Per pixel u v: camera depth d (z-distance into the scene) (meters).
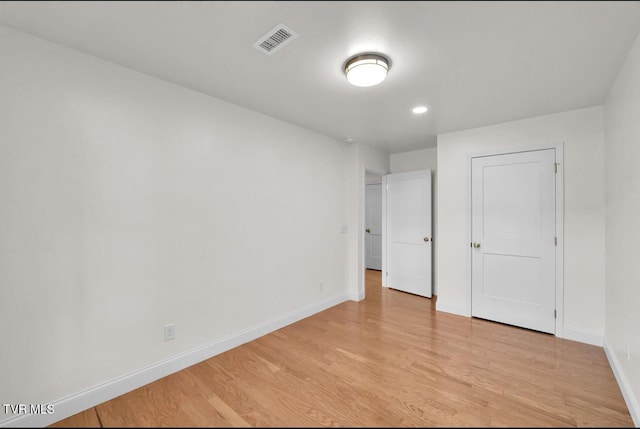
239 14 1.50
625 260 1.99
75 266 1.83
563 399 1.91
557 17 1.50
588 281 2.74
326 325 3.22
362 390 2.02
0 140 1.59
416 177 4.49
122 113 2.03
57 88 1.77
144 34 1.68
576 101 2.62
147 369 2.12
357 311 3.70
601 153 2.68
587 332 2.73
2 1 1.38
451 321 3.32
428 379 2.15
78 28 1.62
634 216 1.79
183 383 2.12
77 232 1.84
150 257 2.16
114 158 1.99
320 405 1.87
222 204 2.62
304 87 2.37
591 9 1.44
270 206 3.07
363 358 2.47
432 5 1.43
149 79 2.17
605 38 1.68
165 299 2.24
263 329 2.96
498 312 3.27
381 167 4.71
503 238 3.22
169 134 2.27
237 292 2.74
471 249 3.43
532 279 3.05
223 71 2.11
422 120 3.15
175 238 2.30
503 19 1.53
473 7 1.44
